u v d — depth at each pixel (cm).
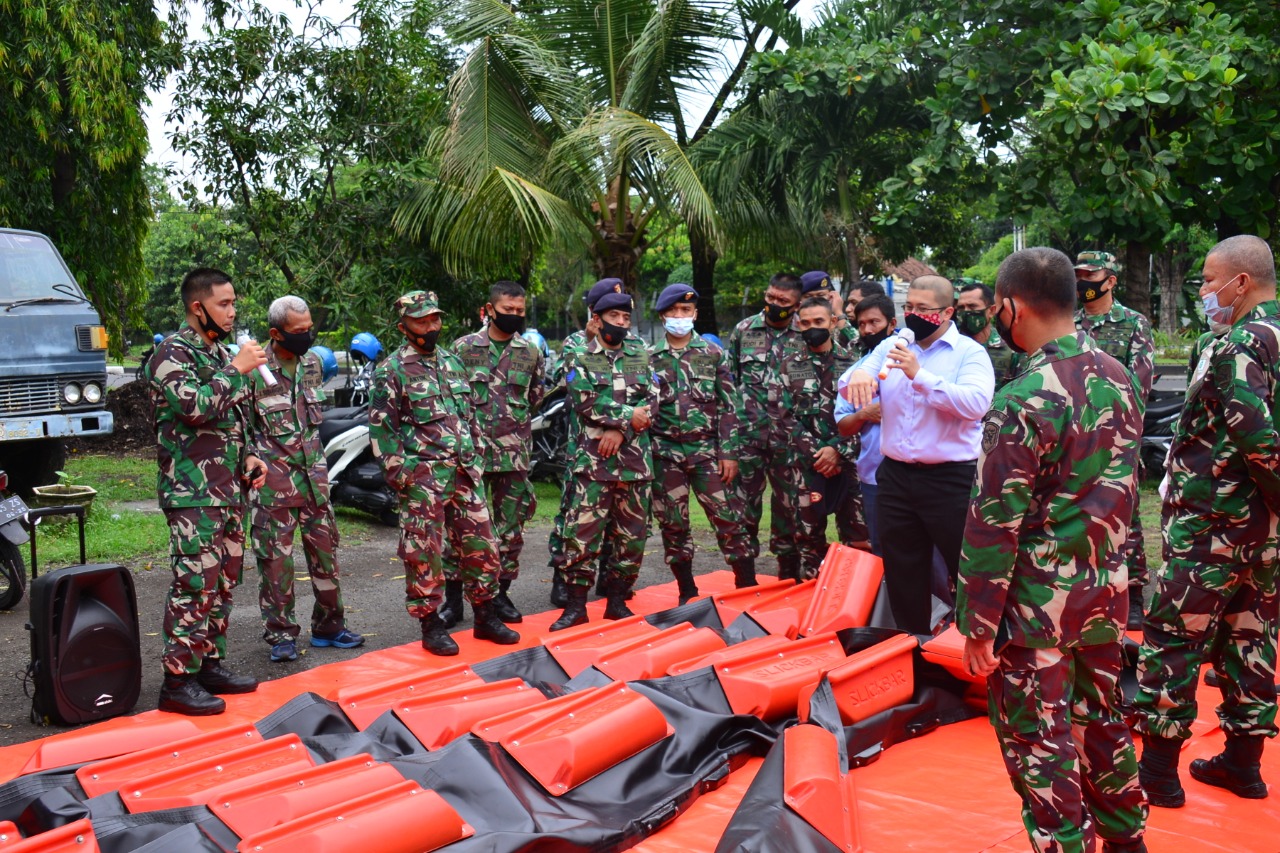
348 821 279
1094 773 277
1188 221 895
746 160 1179
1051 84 870
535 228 1090
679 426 611
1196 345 369
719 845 294
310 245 1307
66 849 264
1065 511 262
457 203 1168
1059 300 270
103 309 1367
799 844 292
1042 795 264
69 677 431
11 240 857
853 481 605
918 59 1019
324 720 384
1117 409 265
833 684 386
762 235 1242
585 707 370
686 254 3922
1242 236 345
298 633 562
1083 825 265
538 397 618
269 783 307
